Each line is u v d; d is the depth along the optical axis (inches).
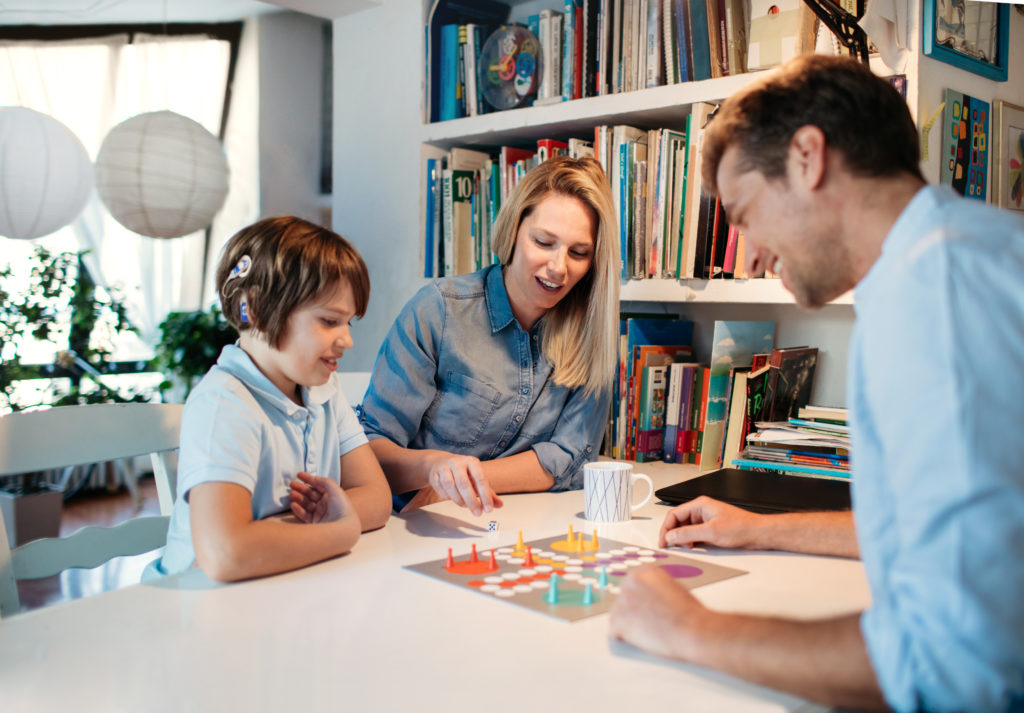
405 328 60.8
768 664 26.3
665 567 41.3
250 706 25.9
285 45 204.7
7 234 123.4
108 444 55.0
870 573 27.0
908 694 22.9
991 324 22.3
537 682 27.8
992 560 21.4
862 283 27.2
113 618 33.7
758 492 54.4
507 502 56.8
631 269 72.5
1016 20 70.3
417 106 90.6
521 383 62.4
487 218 83.7
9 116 121.0
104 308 190.5
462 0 88.9
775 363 66.5
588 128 79.7
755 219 31.2
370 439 59.2
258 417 44.0
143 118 120.5
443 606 35.3
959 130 62.9
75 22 197.8
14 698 26.4
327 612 34.5
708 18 66.7
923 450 22.5
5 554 45.3
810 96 28.8
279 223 45.1
